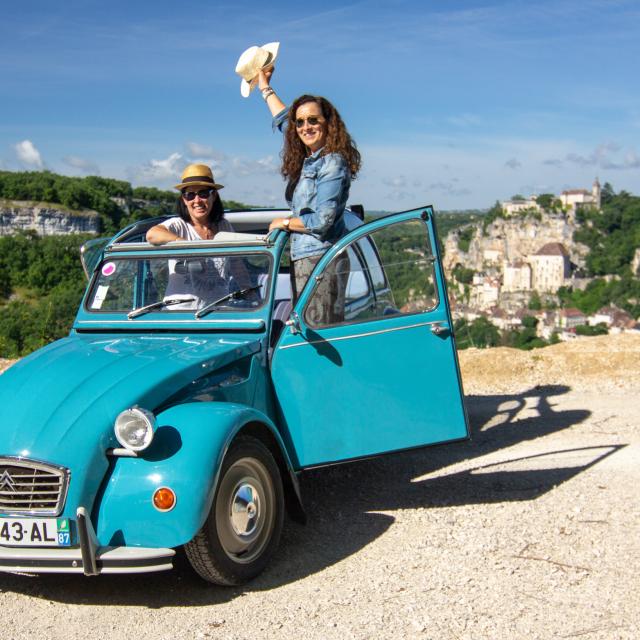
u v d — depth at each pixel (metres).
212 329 4.82
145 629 3.59
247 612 3.73
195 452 3.73
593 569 4.11
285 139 5.29
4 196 150.25
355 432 4.68
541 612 3.61
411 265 4.75
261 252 4.88
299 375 4.67
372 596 3.85
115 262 5.25
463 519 4.96
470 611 3.63
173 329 4.91
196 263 5.01
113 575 4.25
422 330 4.75
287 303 5.46
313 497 5.60
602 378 10.29
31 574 4.30
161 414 3.93
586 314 174.12
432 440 4.75
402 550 4.45
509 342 153.00
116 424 3.71
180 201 5.46
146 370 4.13
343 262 4.70
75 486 3.69
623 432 7.41
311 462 4.66
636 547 4.41
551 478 5.88
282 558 4.42
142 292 5.15
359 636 3.43
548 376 10.55
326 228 4.93
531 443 7.16
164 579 4.17
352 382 4.68
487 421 8.26
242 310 4.82
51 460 3.70
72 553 3.66
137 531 3.68
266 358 4.73
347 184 5.03
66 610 3.84
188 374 4.18
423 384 4.75
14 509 3.75
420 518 5.02
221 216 5.59
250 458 4.09
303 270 5.10
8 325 13.80
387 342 4.72
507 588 3.88
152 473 3.70
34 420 3.84
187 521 3.65
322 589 3.96
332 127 5.06
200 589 4.03
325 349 4.66
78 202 153.75
